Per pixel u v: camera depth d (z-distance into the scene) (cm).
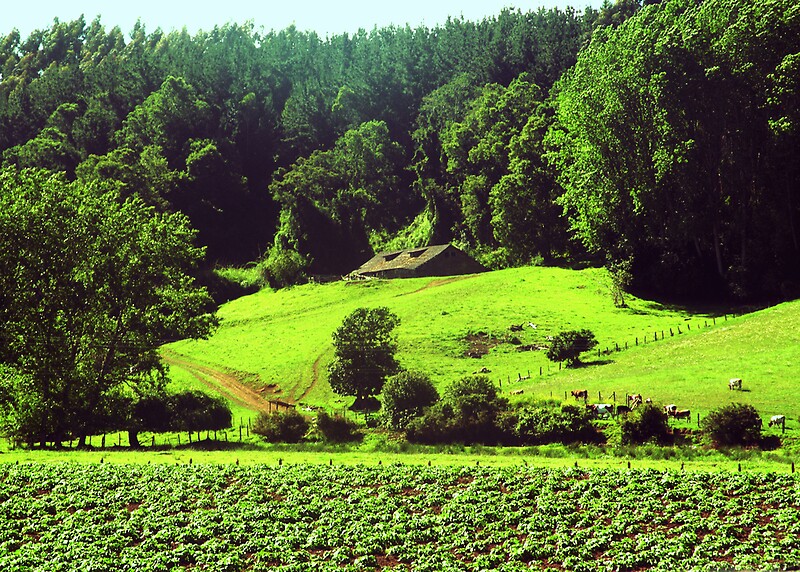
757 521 4103
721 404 6500
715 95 11575
